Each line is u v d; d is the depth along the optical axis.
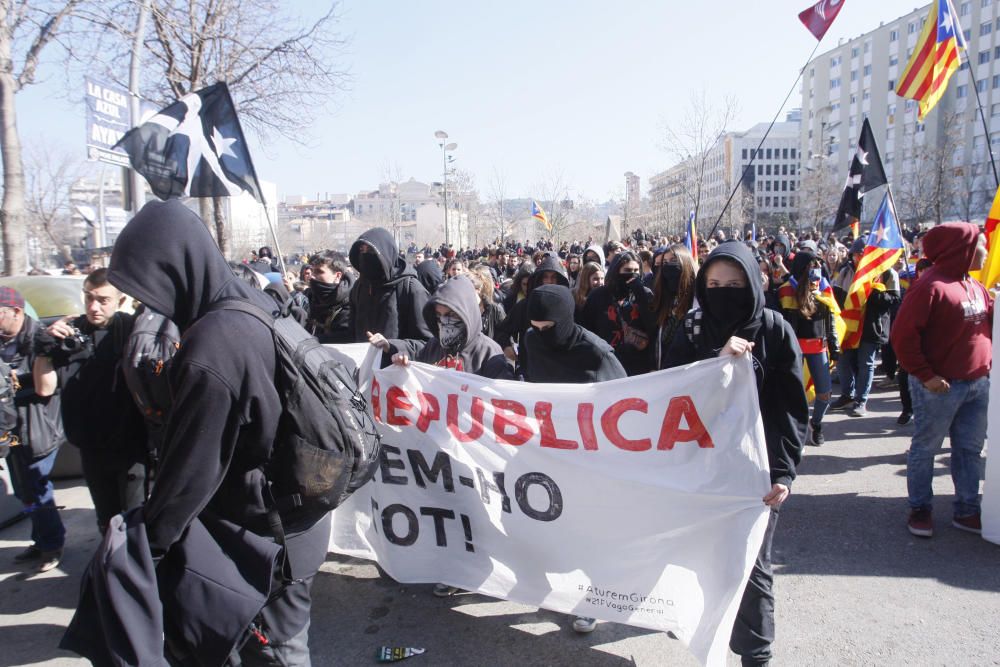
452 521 3.51
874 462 5.80
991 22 60.88
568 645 3.31
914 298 4.16
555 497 3.25
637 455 3.07
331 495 2.14
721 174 98.56
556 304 3.46
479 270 5.92
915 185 55.50
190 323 2.07
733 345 2.76
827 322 6.24
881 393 8.46
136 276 1.98
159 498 1.89
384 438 3.66
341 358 3.77
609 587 3.11
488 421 3.41
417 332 5.03
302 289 8.41
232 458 2.05
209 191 6.33
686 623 2.92
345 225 104.12
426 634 3.44
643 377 3.04
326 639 3.41
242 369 1.92
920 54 7.69
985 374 4.16
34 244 30.33
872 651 3.15
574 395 3.21
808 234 19.98
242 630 1.97
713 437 2.88
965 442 4.30
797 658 3.12
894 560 4.03
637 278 5.34
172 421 1.89
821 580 3.82
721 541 2.83
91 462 3.75
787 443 2.80
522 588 3.30
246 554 2.05
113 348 3.67
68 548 4.62
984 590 3.66
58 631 3.61
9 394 3.86
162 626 1.89
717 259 2.86
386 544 3.66
